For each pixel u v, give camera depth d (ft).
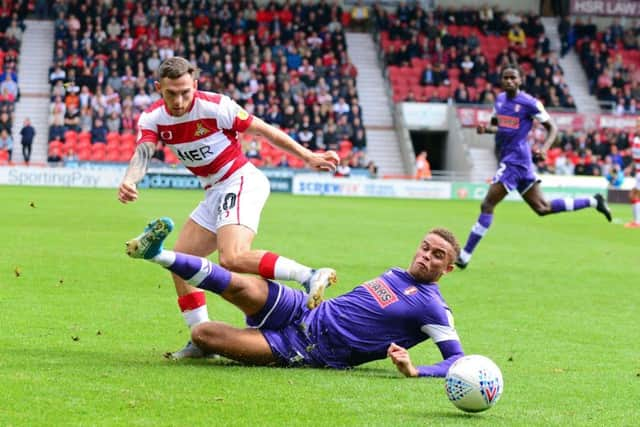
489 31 199.11
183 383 28.02
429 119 179.93
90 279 51.39
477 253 74.74
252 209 32.55
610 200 164.55
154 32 179.63
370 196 162.61
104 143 162.61
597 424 25.55
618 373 32.96
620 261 72.02
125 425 23.41
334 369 31.04
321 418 24.79
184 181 158.10
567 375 32.30
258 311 30.60
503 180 64.34
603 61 197.16
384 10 197.67
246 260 30.71
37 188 142.31
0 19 176.24
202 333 30.63
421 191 164.76
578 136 177.27
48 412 24.29
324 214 109.81
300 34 185.26
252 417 24.59
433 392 28.25
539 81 185.06
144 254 28.45
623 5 202.80
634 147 109.09
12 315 39.60
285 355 30.78
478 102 181.88
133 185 30.66
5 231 75.25
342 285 53.16
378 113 186.60
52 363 30.30
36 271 53.42
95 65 169.07
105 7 179.11
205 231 33.55
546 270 64.75
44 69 179.01
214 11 184.55
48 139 166.61
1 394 25.84
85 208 102.42
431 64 189.37
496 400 25.82
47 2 186.29
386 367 32.22
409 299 30.73
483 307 48.11
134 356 32.32
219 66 173.99
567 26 199.52
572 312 47.42
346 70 181.47
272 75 176.45
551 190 161.07
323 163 32.89
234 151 33.09
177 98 31.01
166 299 45.83
